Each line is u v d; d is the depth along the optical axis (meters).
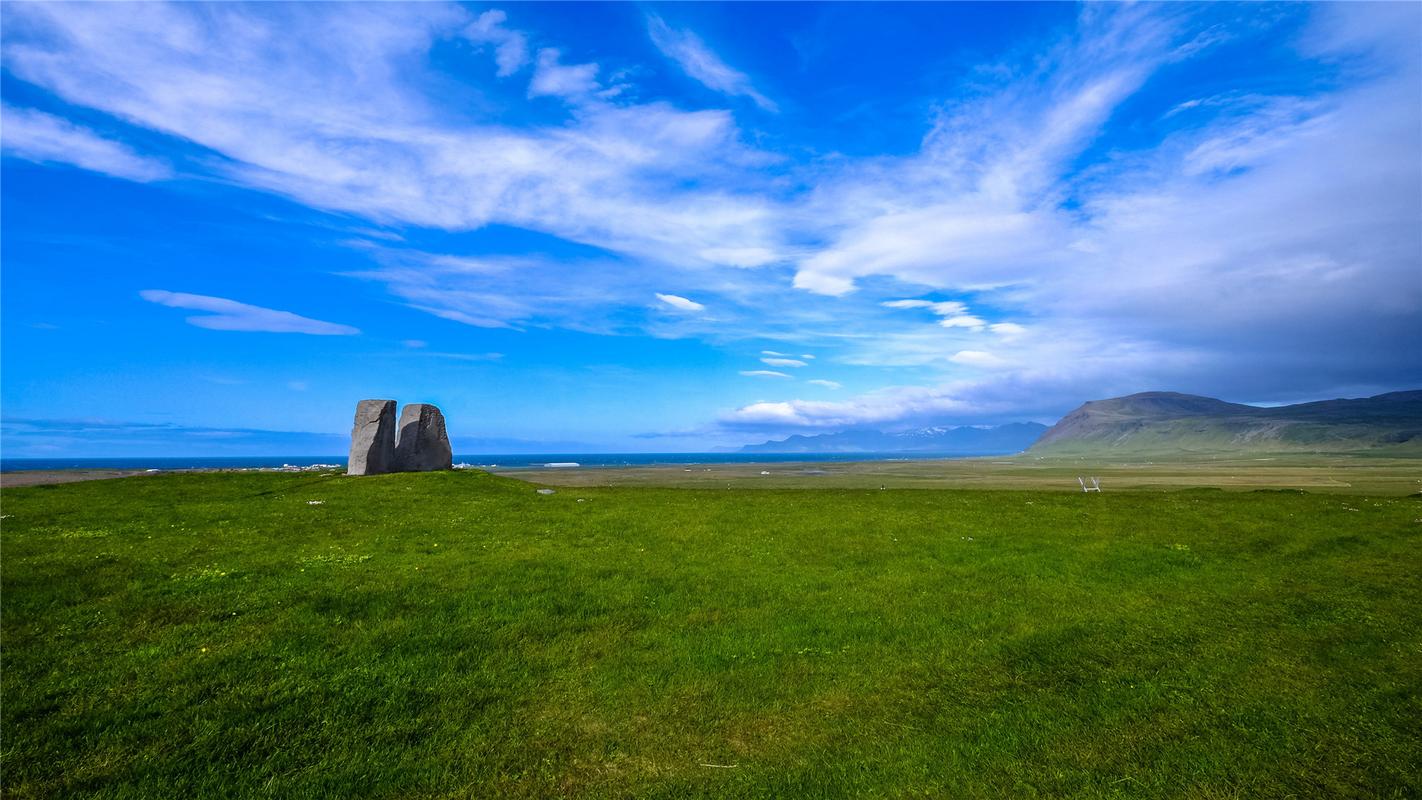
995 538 26.70
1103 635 14.91
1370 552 24.77
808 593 18.23
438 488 40.12
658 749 9.98
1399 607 17.09
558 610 16.23
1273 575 20.98
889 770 9.38
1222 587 19.39
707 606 16.84
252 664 12.47
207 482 41.41
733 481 95.88
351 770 9.29
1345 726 10.44
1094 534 27.80
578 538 25.75
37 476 58.84
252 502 33.72
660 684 12.16
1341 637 14.70
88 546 21.94
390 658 12.95
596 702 11.43
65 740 9.78
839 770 9.40
